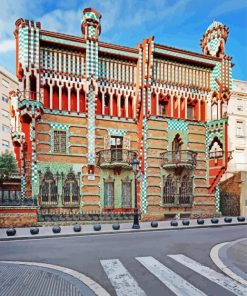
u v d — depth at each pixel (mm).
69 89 26281
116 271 10016
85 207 26094
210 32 31562
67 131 26062
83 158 26375
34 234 18688
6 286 8453
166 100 29156
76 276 9445
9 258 12281
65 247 14594
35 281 8922
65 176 25750
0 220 22016
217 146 32625
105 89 27531
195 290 8039
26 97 24031
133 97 28438
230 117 41562
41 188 25031
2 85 57812
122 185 27406
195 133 30016
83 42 26453
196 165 29609
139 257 12109
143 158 27516
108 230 20750
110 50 27422
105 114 27406
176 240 16516
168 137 28641
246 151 41531
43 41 25125
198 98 30438
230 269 10047
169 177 28547
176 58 29109
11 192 31094
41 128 25250
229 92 30422
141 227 22438
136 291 8008
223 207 34906
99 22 27109
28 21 24516
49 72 25656
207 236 18109
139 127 28188
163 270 10094
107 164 26234
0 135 56781
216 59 30578
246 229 21891
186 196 29062
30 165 24469
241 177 33156
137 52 28328
